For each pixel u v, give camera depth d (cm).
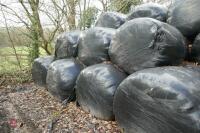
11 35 757
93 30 375
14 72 709
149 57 281
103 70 321
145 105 243
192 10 303
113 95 301
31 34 745
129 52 302
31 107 432
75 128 324
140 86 247
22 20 740
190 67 277
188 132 210
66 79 390
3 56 764
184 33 310
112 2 763
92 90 326
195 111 210
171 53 277
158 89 229
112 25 422
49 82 432
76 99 379
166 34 274
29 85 624
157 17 357
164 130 229
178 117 215
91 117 337
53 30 747
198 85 227
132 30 300
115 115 290
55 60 465
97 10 754
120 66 320
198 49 294
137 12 377
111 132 294
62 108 390
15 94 529
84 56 383
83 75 345
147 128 245
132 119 262
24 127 393
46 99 449
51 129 341
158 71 246
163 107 226
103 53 352
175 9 324
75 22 745
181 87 220
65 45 436
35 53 754
